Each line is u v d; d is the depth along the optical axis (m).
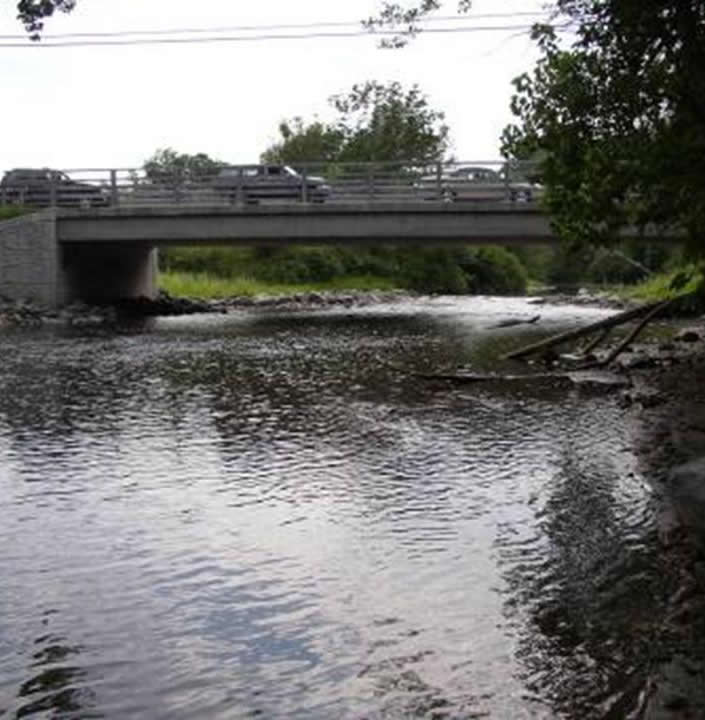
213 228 43.41
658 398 18.45
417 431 15.95
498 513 11.09
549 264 107.00
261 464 13.65
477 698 6.69
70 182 45.03
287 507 11.44
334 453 14.31
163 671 7.18
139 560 9.58
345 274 76.12
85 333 35.53
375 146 91.75
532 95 17.59
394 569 9.25
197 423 16.91
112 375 23.38
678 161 16.62
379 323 40.97
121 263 50.38
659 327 34.34
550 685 6.84
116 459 14.05
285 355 27.78
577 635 7.66
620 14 15.67
